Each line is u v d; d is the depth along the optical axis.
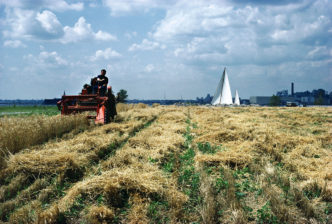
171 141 7.08
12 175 4.50
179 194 3.80
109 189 3.79
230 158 5.35
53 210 3.27
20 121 8.00
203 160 5.33
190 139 7.94
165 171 4.88
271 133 8.22
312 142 7.25
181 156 5.98
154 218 3.28
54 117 9.44
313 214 3.33
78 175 4.75
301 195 3.68
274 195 3.73
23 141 6.41
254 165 5.07
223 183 4.29
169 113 16.22
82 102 11.45
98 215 3.29
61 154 5.28
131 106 24.11
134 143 6.88
